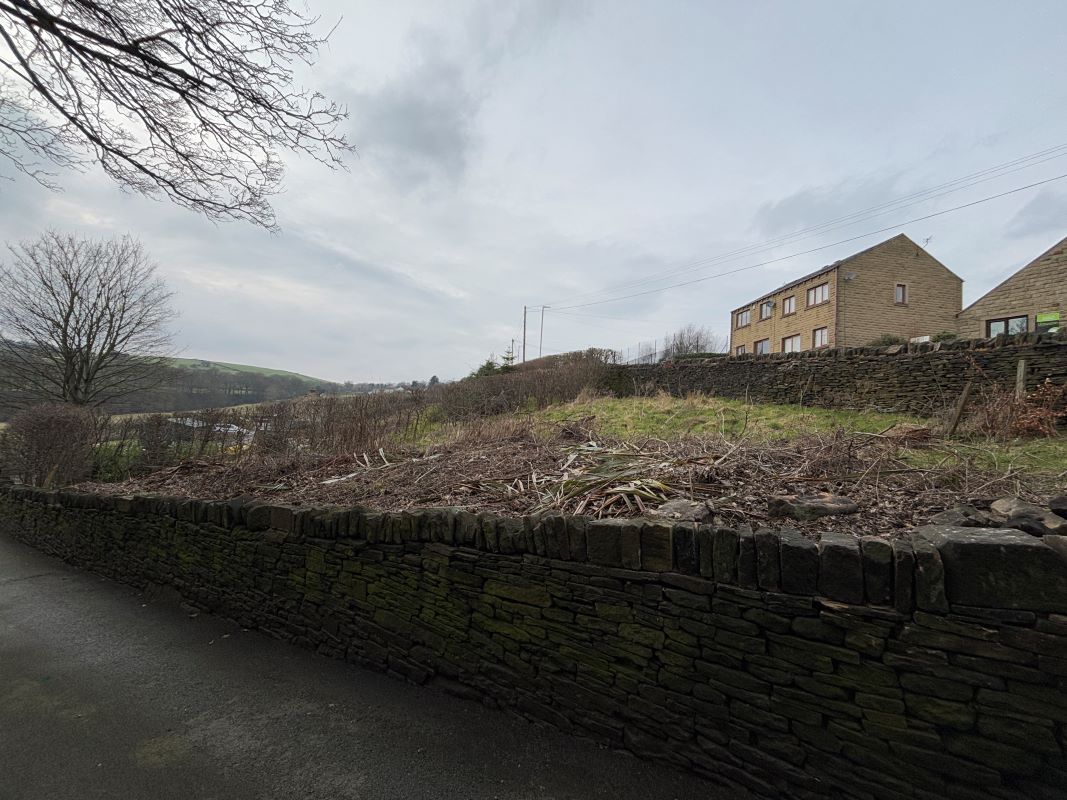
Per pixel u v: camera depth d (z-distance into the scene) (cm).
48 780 217
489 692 267
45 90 344
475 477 414
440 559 288
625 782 207
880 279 1948
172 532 468
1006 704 151
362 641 324
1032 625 149
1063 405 537
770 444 386
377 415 792
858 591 174
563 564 242
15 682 307
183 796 206
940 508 238
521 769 218
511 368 2066
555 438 572
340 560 338
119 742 244
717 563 201
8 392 1348
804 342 2130
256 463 631
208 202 432
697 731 204
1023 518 195
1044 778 145
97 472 900
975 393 692
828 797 178
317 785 211
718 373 1181
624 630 223
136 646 360
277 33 360
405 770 220
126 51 327
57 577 548
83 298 1435
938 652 161
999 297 1518
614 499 291
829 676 179
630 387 1380
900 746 166
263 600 385
